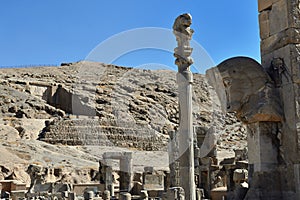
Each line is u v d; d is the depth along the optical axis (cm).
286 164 1220
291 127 1208
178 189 1588
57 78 12181
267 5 1332
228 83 1273
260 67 1272
